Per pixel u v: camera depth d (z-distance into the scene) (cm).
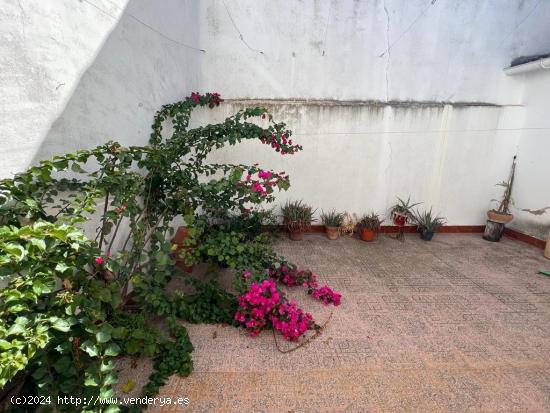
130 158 191
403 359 199
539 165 408
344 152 423
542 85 398
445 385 179
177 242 312
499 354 207
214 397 166
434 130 425
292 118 408
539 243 408
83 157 154
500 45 407
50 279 107
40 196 152
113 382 125
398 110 414
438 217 454
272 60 393
